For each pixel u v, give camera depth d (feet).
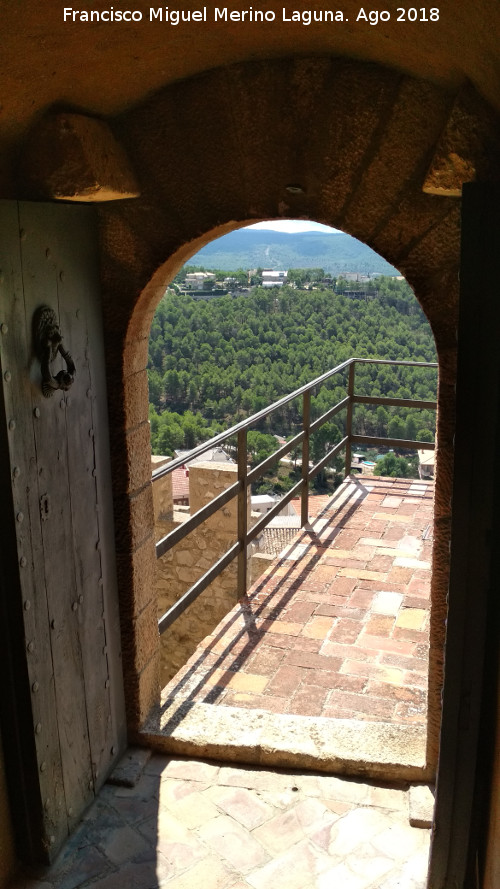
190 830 7.95
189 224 7.68
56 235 7.08
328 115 7.01
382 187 7.08
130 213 7.80
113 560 8.79
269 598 13.50
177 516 20.76
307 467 16.66
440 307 7.23
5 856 7.24
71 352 7.48
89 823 8.07
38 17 4.83
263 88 7.07
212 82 7.16
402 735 9.15
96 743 8.41
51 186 6.96
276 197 7.39
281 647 11.77
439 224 7.02
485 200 5.85
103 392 8.32
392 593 13.57
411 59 6.15
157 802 8.38
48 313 6.91
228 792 8.52
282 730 9.30
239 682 10.79
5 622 6.73
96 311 8.02
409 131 6.84
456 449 6.25
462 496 6.30
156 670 9.90
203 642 11.94
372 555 15.25
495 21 4.27
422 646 11.76
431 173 6.47
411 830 7.92
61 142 6.72
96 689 8.37
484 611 6.39
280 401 14.28
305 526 16.99
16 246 6.42
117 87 6.76
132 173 7.52
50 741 7.31
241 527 13.26
